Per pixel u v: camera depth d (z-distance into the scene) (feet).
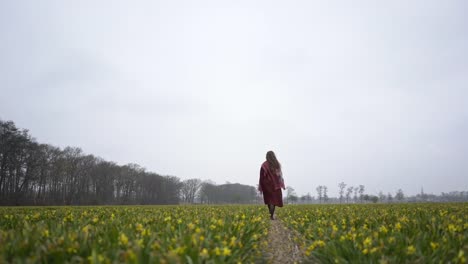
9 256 13.30
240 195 490.49
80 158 288.92
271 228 35.60
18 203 226.99
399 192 346.54
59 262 12.74
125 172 338.34
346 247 17.20
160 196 399.65
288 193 362.53
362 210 48.60
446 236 18.65
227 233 20.99
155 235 16.83
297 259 20.98
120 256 13.25
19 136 230.48
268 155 40.29
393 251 16.24
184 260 13.43
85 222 25.03
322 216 39.09
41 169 250.16
